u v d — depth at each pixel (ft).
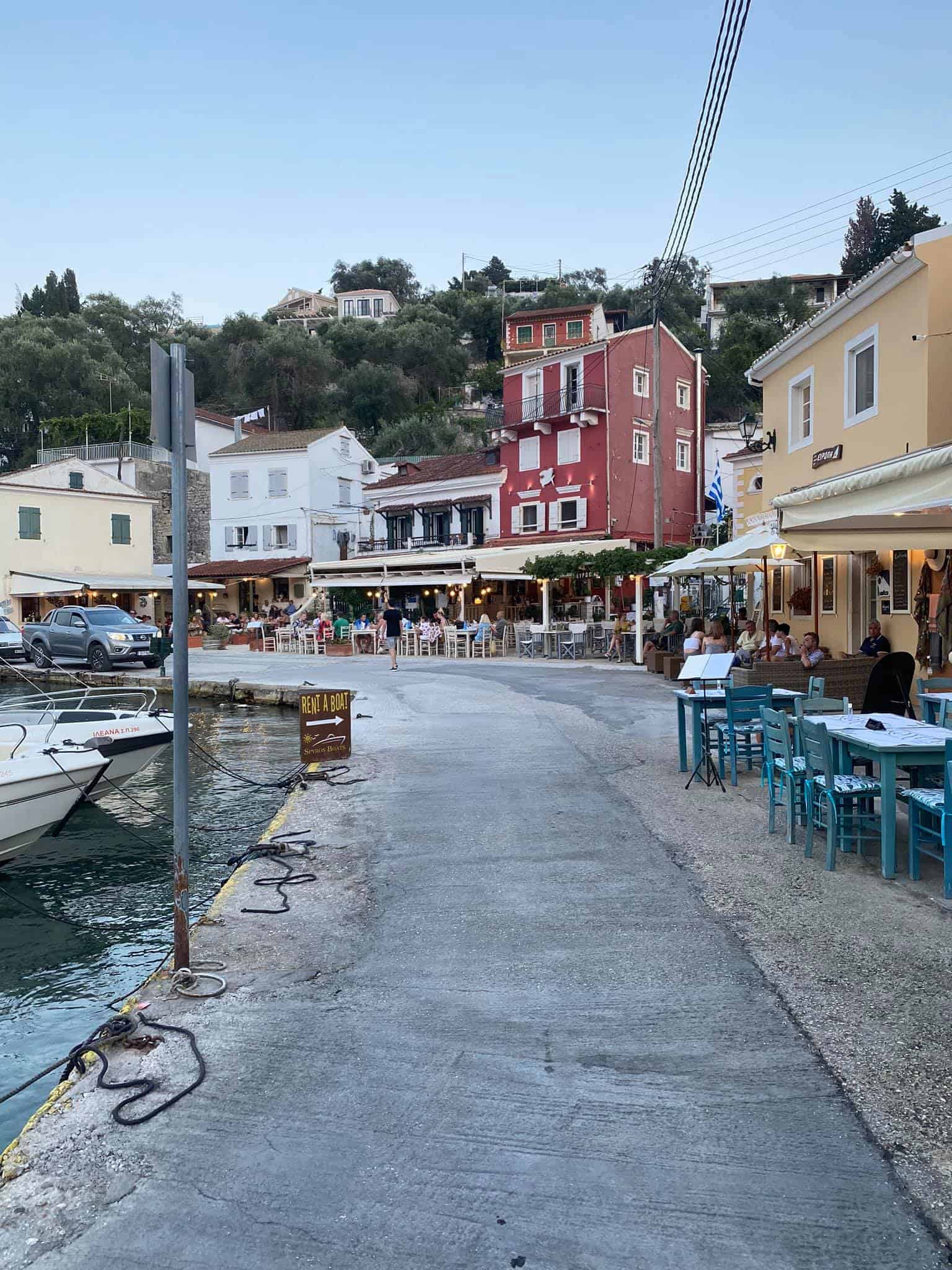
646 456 135.54
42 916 25.95
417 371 277.64
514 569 103.09
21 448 226.79
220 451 172.55
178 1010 14.35
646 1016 13.67
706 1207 9.32
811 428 56.08
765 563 57.72
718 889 19.44
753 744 34.73
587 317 180.86
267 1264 8.73
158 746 38.99
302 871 22.21
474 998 14.56
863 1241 8.77
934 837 21.38
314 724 36.78
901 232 295.69
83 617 94.32
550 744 39.58
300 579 163.53
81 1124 11.24
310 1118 11.18
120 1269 8.76
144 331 298.76
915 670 42.86
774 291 264.52
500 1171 10.02
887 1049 12.30
